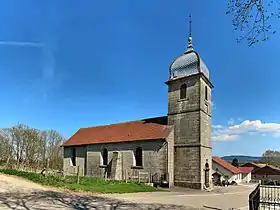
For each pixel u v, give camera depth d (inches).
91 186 965.8
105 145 1480.1
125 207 626.5
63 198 690.2
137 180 1282.0
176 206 693.3
